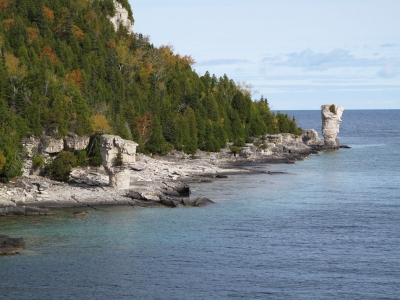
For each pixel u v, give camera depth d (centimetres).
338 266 7256
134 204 10519
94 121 13825
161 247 7969
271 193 12375
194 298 6228
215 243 8200
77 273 6900
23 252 7638
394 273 7012
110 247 7912
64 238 8300
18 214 9550
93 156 13412
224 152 19488
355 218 9881
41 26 19612
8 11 19862
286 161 19062
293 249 7962
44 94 13625
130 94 18575
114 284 6581
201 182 13762
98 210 10050
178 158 17488
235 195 12006
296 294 6356
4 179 11094
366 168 17612
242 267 7194
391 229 9112
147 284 6594
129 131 16012
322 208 10744
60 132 12669
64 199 10575
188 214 9988
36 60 16400
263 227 9175
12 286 6481
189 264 7281
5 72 13675
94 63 18562
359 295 6341
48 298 6172
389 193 12588
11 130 11881
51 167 12012
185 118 18512
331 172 16462
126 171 11400
